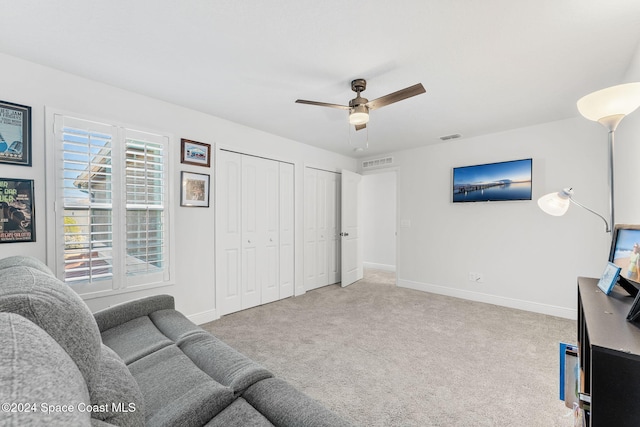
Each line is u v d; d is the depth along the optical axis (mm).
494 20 1567
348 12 1517
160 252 2670
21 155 1977
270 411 878
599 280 1579
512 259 3547
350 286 4660
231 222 3309
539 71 2113
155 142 2637
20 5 1465
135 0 1437
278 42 1787
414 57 1941
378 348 2430
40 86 2061
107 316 1576
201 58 1975
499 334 2721
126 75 2215
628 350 762
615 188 2469
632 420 748
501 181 3572
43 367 395
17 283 704
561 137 3211
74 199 2178
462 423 1565
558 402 1736
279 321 3064
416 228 4449
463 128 3484
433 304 3664
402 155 4637
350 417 1606
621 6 1444
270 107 2850
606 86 2340
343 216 4672
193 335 1420
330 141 4113
